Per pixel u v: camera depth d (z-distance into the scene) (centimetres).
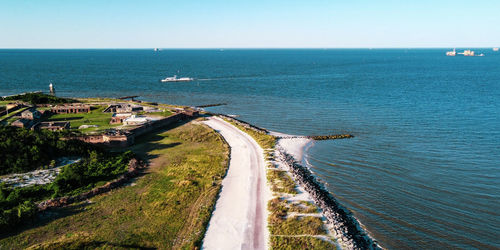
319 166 6366
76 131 7356
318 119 10094
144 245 3831
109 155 6462
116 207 4650
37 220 4244
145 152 7000
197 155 6838
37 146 5991
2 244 3725
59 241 3759
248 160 6594
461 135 8219
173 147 7375
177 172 5916
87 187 5112
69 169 5331
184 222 4341
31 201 4603
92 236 3928
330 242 3891
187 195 5028
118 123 8575
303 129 9025
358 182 5656
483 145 7444
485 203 4931
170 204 4759
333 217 4409
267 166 6219
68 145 6300
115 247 3722
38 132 6531
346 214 4638
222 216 4506
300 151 7200
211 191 5175
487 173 5950
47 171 5603
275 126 9356
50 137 6431
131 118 8862
